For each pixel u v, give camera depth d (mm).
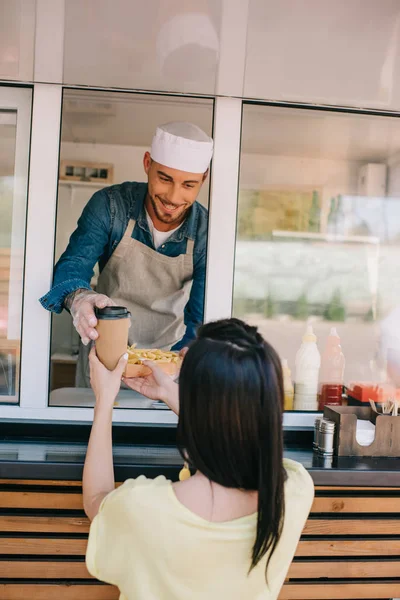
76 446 1982
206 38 1820
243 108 2375
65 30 1795
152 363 1631
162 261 2697
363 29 1745
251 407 1066
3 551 1810
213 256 2316
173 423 2148
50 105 2199
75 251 2656
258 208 2822
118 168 3381
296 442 2174
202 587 1114
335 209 2910
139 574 1142
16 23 1764
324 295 2865
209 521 1111
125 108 2676
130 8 1669
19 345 2203
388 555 1942
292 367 2516
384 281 2941
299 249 2863
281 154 2830
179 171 2305
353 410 2104
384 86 2125
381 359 2816
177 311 2727
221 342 1111
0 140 2215
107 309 1549
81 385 2381
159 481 1191
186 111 2549
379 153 2912
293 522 1194
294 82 2119
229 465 1088
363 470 1817
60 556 1834
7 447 1939
